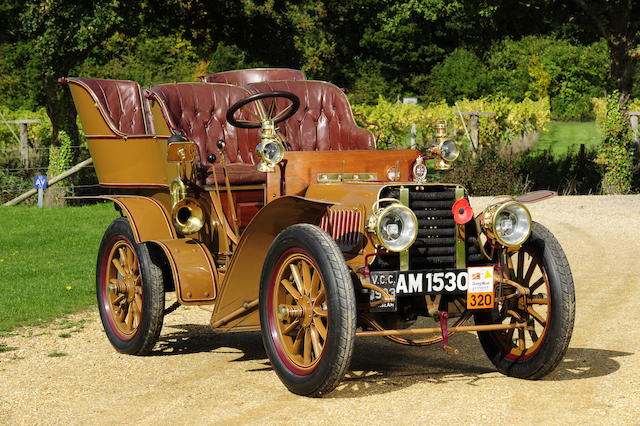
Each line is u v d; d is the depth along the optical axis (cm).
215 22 2538
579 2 2138
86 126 809
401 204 562
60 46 2059
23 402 579
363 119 809
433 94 4516
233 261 617
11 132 2573
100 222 1656
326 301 544
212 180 699
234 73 894
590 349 711
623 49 2170
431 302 607
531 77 4462
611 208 1822
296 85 823
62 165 2167
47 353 725
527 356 617
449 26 4516
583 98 4475
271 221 604
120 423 530
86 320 860
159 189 743
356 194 600
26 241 1406
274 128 638
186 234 706
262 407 556
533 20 2277
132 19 2159
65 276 1095
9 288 1009
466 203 583
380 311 577
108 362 695
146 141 739
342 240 598
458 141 2709
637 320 822
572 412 538
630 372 636
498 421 520
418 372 650
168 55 3644
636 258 1234
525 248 618
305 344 579
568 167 2389
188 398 582
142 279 709
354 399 571
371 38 4694
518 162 2411
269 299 596
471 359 694
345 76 4766
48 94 2170
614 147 2194
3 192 2167
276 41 2606
